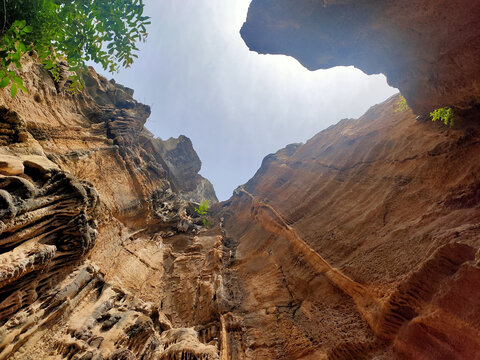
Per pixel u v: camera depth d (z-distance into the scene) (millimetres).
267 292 13250
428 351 5641
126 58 4488
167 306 14648
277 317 11062
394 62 8547
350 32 8172
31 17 3918
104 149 19891
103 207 16656
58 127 16531
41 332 6902
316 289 11469
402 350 6297
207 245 24016
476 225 7410
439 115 12531
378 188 14836
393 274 8594
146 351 9156
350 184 17828
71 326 7992
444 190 10758
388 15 6855
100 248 15000
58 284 7945
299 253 14625
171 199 34062
